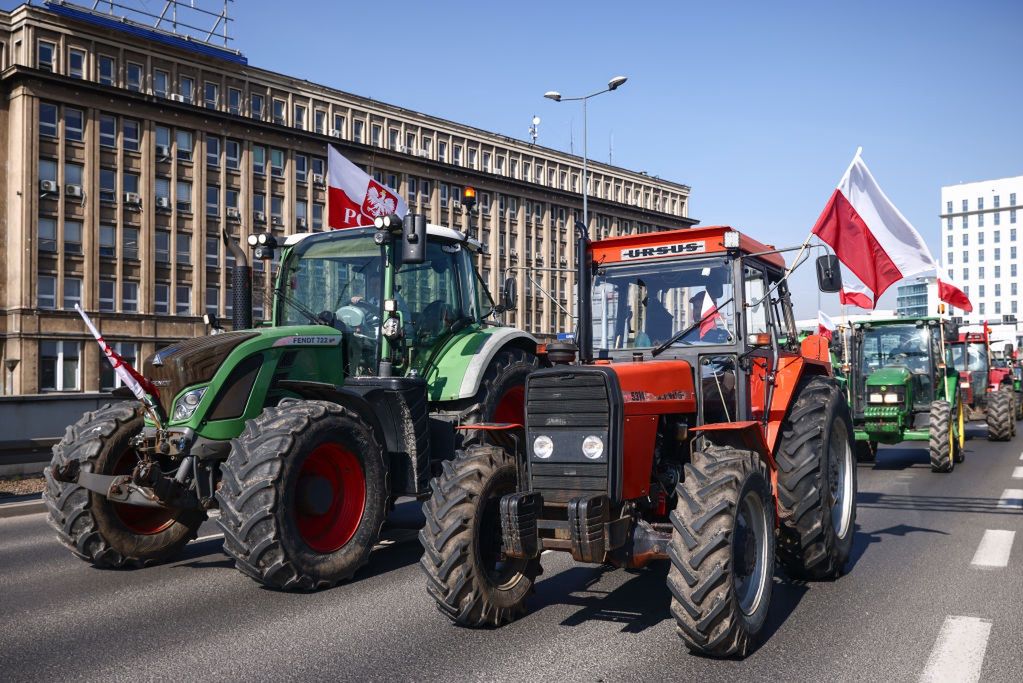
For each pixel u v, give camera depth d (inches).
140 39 1988.2
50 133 1841.8
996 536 319.9
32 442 514.3
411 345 329.7
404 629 212.2
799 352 297.7
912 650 191.9
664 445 230.7
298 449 249.8
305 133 2239.2
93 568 290.7
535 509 202.8
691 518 187.2
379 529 270.8
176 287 2014.0
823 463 249.0
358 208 446.3
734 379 243.4
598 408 202.4
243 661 188.5
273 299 341.4
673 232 254.2
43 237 1827.0
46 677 179.6
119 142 1935.3
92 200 1889.8
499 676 177.0
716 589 181.8
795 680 173.9
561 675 177.3
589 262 265.0
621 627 211.6
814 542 247.0
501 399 345.7
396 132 2529.5
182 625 217.8
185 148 2042.3
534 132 3019.2
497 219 2765.7
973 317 5531.5
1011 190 5413.4
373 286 323.0
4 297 1815.9
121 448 283.6
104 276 1910.7
